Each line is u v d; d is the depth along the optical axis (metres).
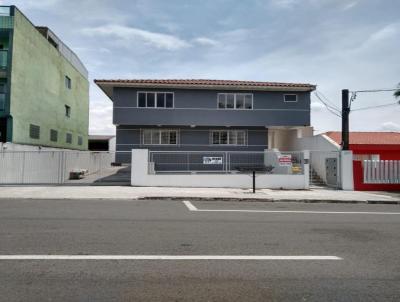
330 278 5.04
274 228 8.56
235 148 25.66
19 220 8.98
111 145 50.69
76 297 4.18
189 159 23.11
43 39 27.55
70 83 35.06
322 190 18.62
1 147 20.03
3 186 17.97
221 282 4.80
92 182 19.66
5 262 5.48
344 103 19.92
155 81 24.58
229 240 7.21
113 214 10.17
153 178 18.50
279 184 18.95
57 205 11.98
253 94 25.39
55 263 5.46
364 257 6.14
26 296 4.19
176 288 4.54
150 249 6.39
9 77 22.12
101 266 5.36
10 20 22.39
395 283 4.86
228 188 18.41
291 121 25.48
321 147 21.84
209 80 26.38
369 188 18.88
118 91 24.48
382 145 25.81
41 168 24.55
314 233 8.08
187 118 24.84
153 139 25.16
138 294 4.32
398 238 7.70
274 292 4.47
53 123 30.03
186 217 9.93
